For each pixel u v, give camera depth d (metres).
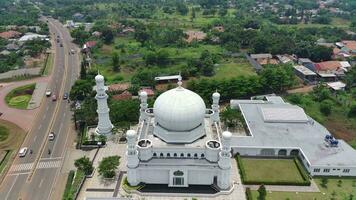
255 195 100.19
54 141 131.62
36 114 154.50
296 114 134.75
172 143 103.38
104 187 104.06
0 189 104.44
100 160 117.88
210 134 108.56
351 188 103.31
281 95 172.75
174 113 99.31
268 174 109.69
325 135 124.19
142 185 103.12
